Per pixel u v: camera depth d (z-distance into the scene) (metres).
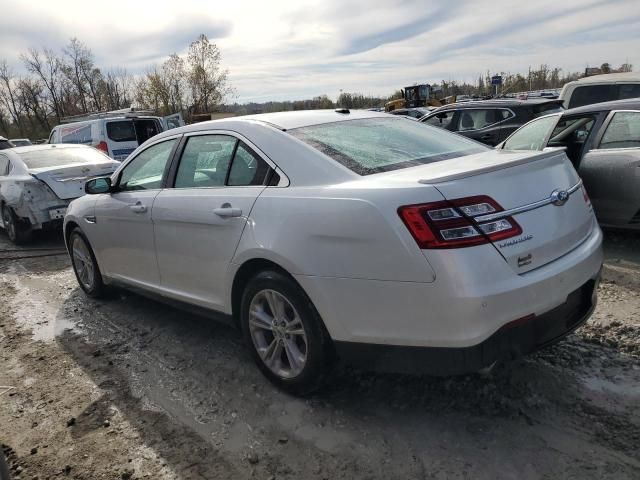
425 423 2.93
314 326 2.98
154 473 2.74
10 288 6.20
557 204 2.84
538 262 2.67
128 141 14.03
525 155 2.98
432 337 2.55
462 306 2.44
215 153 3.71
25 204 7.81
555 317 2.74
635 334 3.72
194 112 41.06
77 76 50.69
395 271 2.57
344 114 3.91
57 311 5.25
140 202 4.19
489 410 2.99
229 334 4.36
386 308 2.65
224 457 2.82
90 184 4.52
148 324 4.71
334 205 2.80
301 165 3.14
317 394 3.29
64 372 3.93
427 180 2.58
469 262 2.46
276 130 3.42
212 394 3.44
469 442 2.75
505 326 2.52
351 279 2.72
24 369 4.03
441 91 40.94
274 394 3.36
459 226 2.48
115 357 4.11
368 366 2.84
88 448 2.99
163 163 4.19
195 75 40.50
